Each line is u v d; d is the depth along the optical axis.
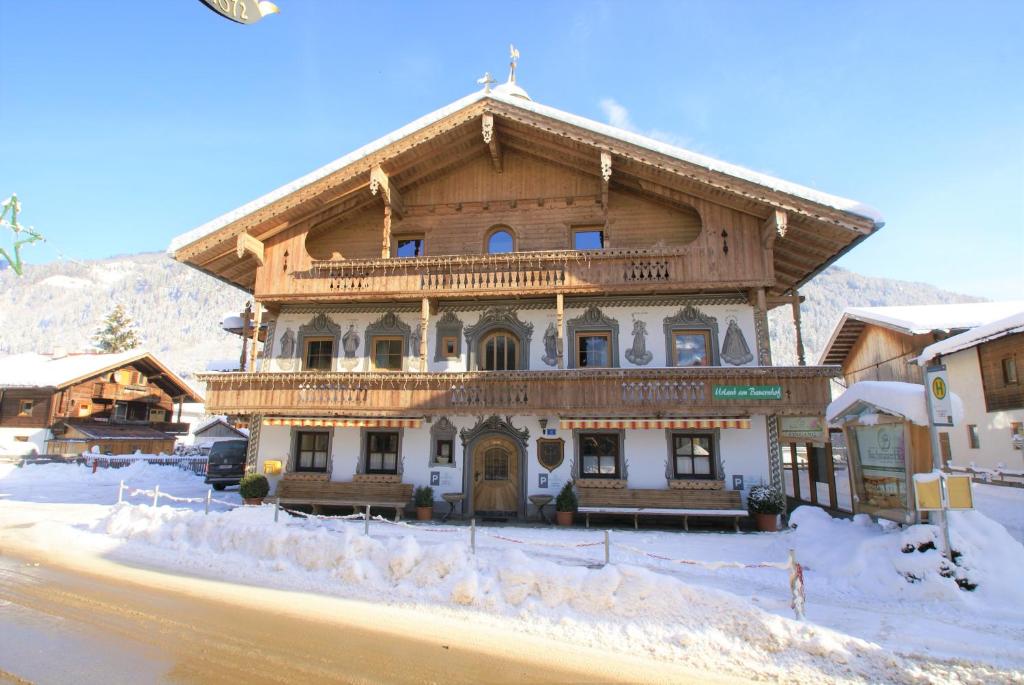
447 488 17.94
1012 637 7.35
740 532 15.39
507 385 16.91
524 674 6.26
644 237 18.78
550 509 17.33
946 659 6.64
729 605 7.56
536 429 17.83
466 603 8.53
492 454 18.11
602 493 16.83
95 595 8.71
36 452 36.34
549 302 18.86
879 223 15.12
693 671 6.43
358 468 18.45
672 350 17.98
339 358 19.53
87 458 31.94
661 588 7.93
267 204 17.92
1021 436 22.39
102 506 18.80
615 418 16.67
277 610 8.21
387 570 9.70
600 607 7.97
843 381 39.69
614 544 9.65
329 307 19.95
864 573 9.80
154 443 40.62
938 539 9.48
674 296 18.31
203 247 17.91
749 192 15.98
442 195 20.05
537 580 8.57
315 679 5.91
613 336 18.34
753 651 6.89
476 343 18.92
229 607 8.30
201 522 12.45
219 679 5.80
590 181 19.34
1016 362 22.69
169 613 7.94
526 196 19.61
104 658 6.26
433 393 17.19
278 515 15.18
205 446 42.31
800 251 17.84
